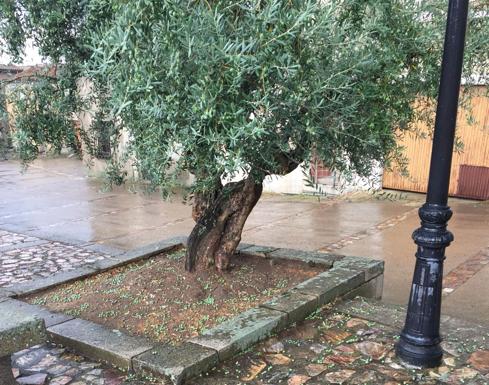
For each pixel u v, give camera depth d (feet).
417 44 12.11
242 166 9.76
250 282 15.21
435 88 12.88
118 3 9.19
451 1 10.05
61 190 47.03
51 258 24.23
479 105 34.42
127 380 10.78
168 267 16.12
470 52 13.12
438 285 11.27
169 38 8.54
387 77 11.53
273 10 8.46
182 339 12.00
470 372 11.08
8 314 8.89
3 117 14.52
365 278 15.99
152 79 8.90
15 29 13.37
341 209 34.22
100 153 15.34
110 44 9.00
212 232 15.38
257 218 32.53
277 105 9.25
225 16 9.34
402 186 38.63
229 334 11.77
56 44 13.76
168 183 10.95
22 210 37.91
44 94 13.98
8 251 25.58
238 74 8.23
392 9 11.55
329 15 9.23
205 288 14.55
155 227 31.09
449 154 10.73
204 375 10.82
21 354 12.06
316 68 9.59
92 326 12.75
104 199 41.50
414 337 11.39
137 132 10.93
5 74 15.34
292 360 11.54
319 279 15.16
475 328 13.30
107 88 12.84
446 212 10.98
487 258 22.06
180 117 9.18
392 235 26.96
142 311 13.52
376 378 10.85
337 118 10.47
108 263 18.03
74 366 11.48
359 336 12.73
